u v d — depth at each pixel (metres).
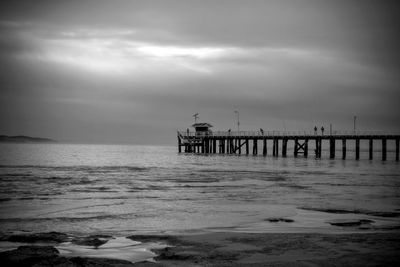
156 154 159.12
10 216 26.53
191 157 116.75
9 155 123.12
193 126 126.00
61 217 26.05
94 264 15.68
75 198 34.84
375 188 42.69
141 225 23.62
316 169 70.69
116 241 19.53
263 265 15.79
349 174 60.47
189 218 25.78
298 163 88.38
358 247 18.28
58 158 110.50
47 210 28.89
